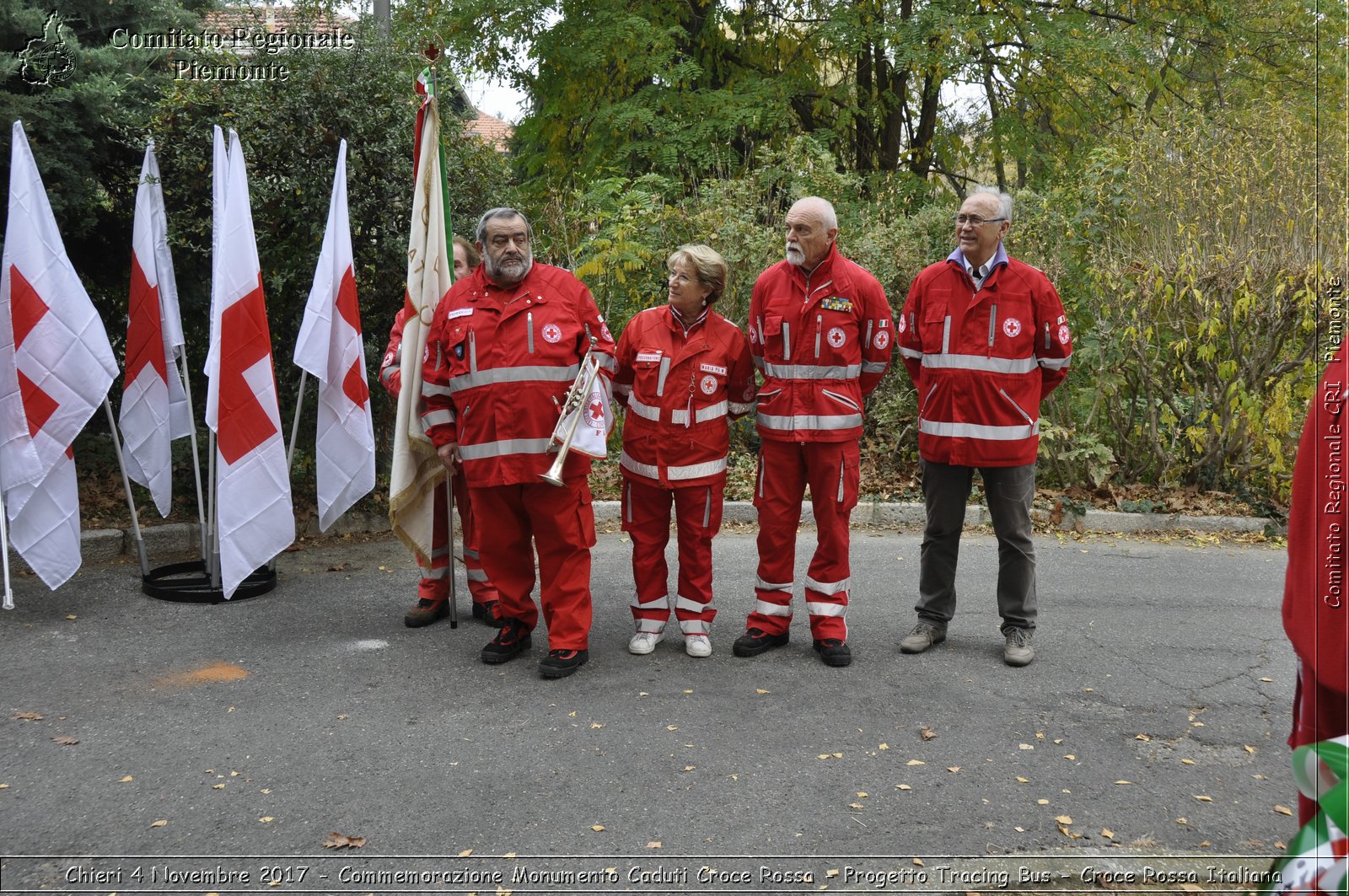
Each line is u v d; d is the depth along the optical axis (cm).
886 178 1330
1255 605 580
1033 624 489
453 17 1240
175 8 785
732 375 494
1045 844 323
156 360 629
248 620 539
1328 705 207
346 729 405
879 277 845
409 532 531
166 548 668
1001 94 1418
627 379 496
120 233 761
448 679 461
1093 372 814
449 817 337
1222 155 856
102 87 663
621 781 363
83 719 412
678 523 491
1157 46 1393
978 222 463
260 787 356
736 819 337
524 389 448
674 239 923
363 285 721
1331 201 754
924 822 336
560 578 469
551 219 966
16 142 534
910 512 778
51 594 575
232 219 546
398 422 522
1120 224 855
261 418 554
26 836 322
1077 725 414
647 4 1358
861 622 547
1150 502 779
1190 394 812
